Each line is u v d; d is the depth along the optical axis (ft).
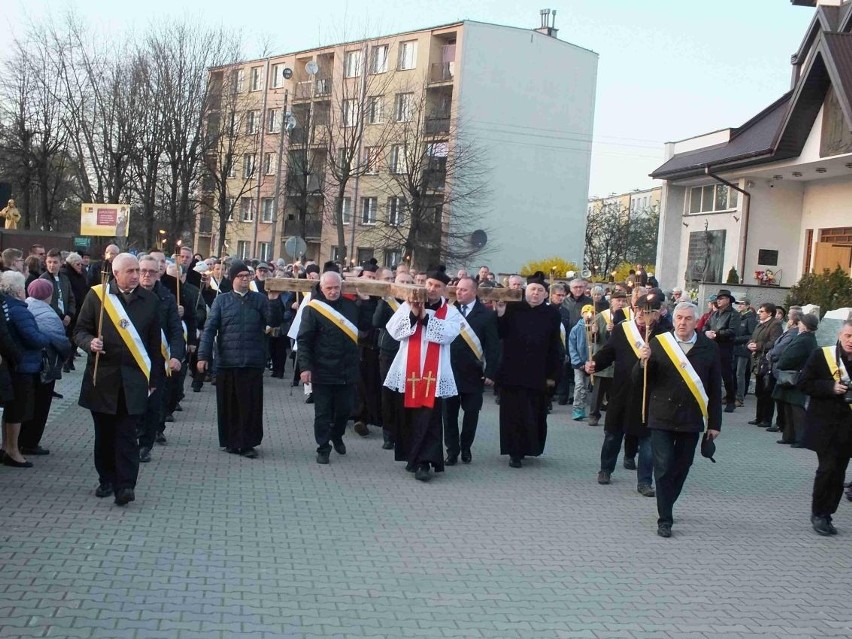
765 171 91.81
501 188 172.55
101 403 25.49
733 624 20.02
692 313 27.04
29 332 28.84
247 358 34.19
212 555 22.47
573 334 49.37
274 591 20.18
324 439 34.42
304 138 161.38
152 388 26.35
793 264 97.45
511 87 171.42
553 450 40.40
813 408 28.58
